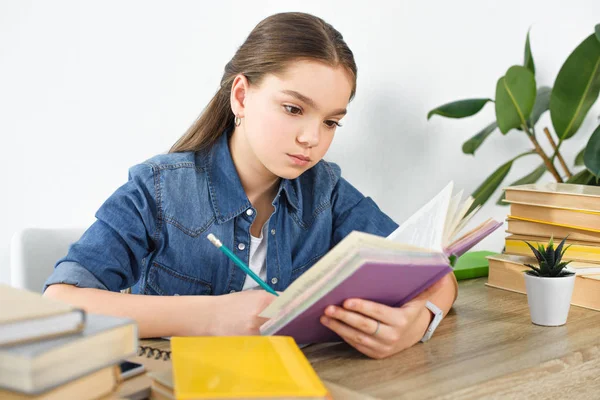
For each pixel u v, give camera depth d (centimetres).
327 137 108
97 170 159
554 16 217
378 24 183
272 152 105
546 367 81
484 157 210
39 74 152
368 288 76
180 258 118
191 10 165
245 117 110
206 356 66
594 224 112
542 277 98
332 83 102
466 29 200
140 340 90
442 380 74
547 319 99
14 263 122
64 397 52
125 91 160
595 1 226
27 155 152
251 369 62
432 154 198
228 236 121
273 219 125
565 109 181
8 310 52
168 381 64
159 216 116
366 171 185
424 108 194
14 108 151
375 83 183
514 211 127
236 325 88
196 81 168
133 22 159
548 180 223
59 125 154
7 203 151
